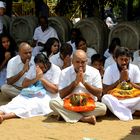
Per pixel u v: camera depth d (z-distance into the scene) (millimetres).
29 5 16844
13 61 7344
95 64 7527
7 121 6160
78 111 6082
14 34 11570
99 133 5605
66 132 5641
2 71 8461
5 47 8461
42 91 6613
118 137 5441
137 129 5715
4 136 5488
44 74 6727
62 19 11148
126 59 6391
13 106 6395
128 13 13070
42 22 10742
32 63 7250
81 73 6098
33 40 10852
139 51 8758
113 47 8367
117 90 6430
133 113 6445
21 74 7219
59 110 6137
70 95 6211
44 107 6520
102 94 6590
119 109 6312
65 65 7520
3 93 7531
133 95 6355
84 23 10602
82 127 5863
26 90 6578
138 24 10320
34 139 5359
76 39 9211
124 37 10133
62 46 7527
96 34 10383
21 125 5969
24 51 7125
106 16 16828
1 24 10914
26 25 11383
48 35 10750
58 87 6434
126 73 6395
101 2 13266
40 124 6012
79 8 13602
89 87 6188
